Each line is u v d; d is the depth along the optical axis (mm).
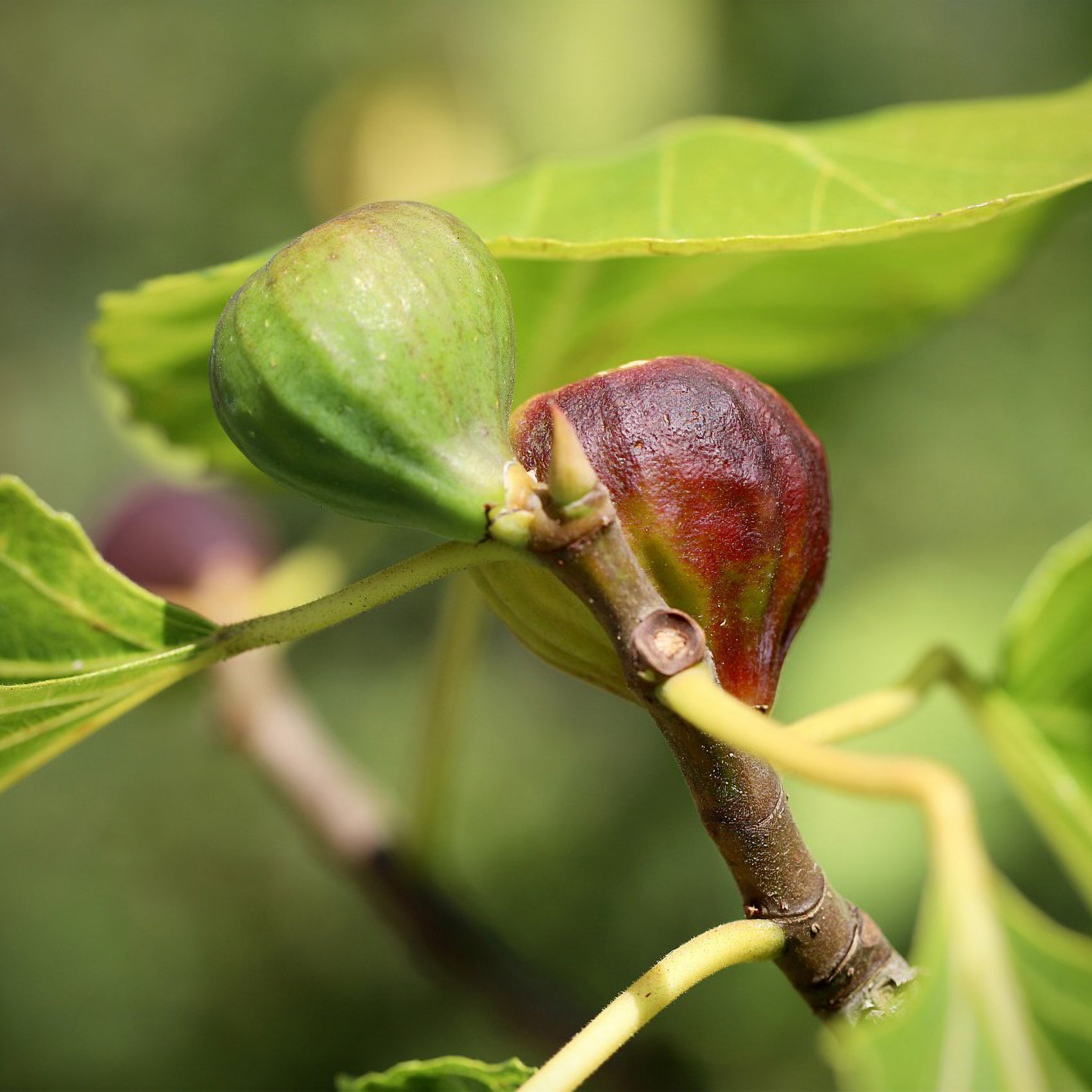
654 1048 922
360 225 623
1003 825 1338
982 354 1910
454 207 706
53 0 3330
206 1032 2543
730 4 2012
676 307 785
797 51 2021
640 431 626
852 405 1823
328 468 618
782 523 630
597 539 611
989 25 2121
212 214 3090
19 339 3094
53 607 661
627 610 612
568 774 2367
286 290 619
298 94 3039
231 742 990
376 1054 2404
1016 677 730
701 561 625
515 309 769
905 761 675
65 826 2750
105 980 2590
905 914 1283
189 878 2715
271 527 1105
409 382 613
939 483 1886
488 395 618
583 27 2023
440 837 921
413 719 2590
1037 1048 691
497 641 2596
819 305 813
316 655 2641
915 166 679
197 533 1012
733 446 627
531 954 2023
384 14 2947
